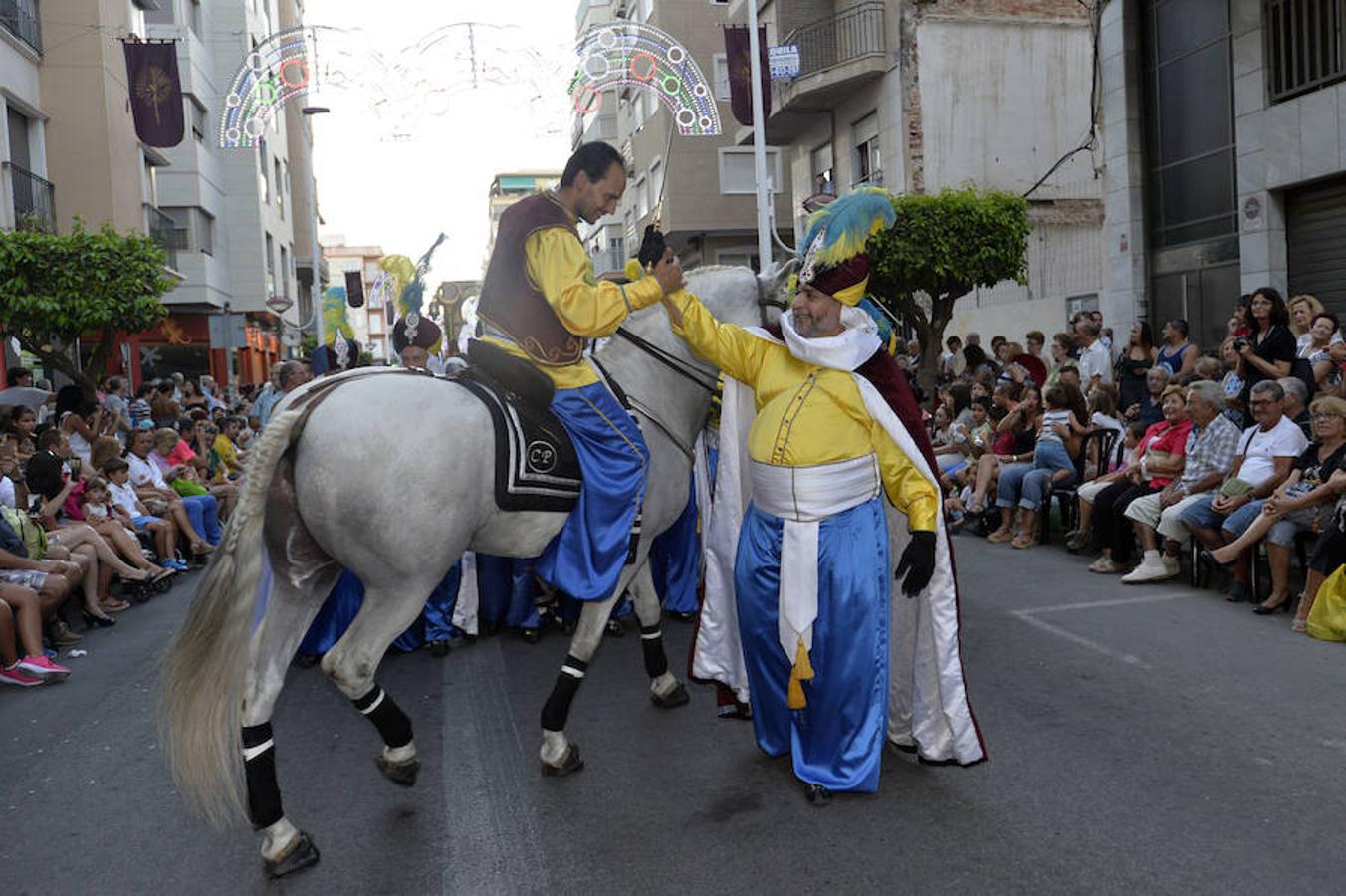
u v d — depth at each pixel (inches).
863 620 144.9
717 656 171.6
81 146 764.0
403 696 213.9
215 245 1144.8
